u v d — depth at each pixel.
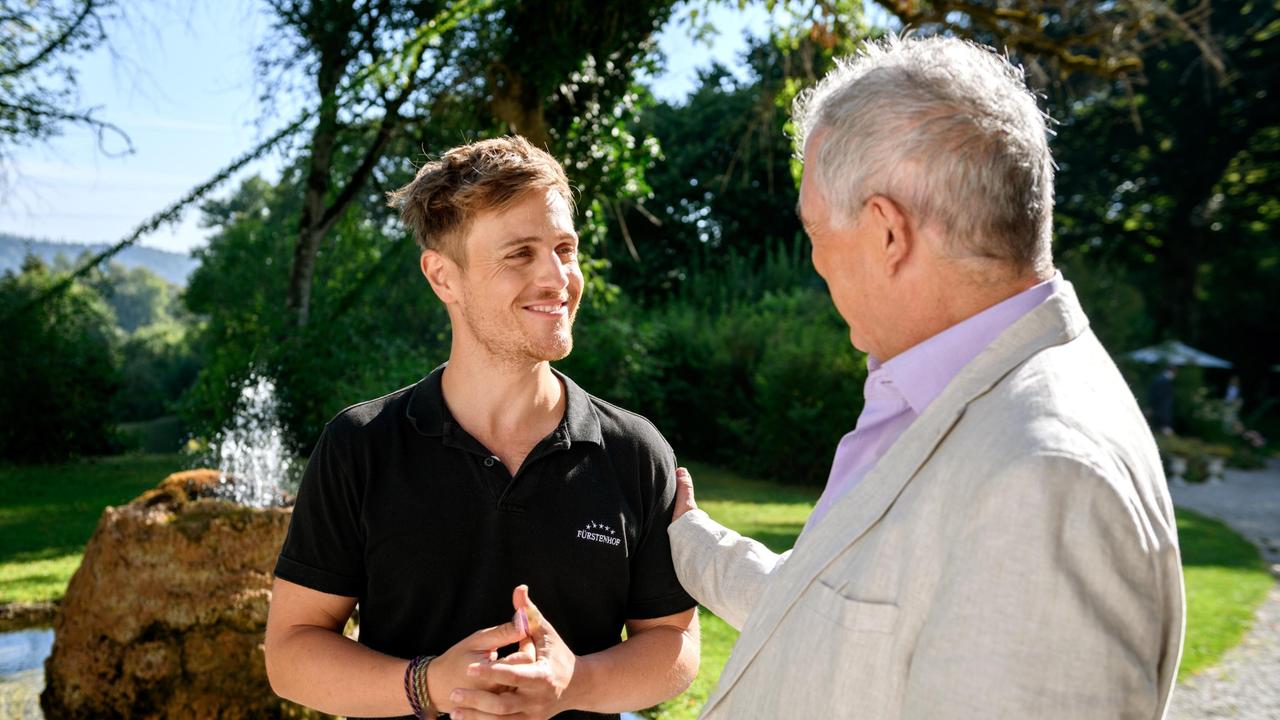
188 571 3.59
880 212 1.04
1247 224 26.59
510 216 1.39
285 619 1.41
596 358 12.83
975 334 1.04
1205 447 18.05
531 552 1.40
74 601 3.76
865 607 1.00
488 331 1.41
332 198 11.14
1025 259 1.03
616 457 1.50
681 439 15.95
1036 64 7.60
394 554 1.38
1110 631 0.84
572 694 1.31
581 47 7.27
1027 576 0.85
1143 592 0.86
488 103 7.64
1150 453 0.97
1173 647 0.94
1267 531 10.37
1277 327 28.45
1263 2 19.97
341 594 1.42
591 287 8.78
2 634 4.86
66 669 3.63
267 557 3.69
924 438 1.02
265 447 9.59
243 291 15.39
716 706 1.19
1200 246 25.28
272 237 16.00
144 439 17.55
